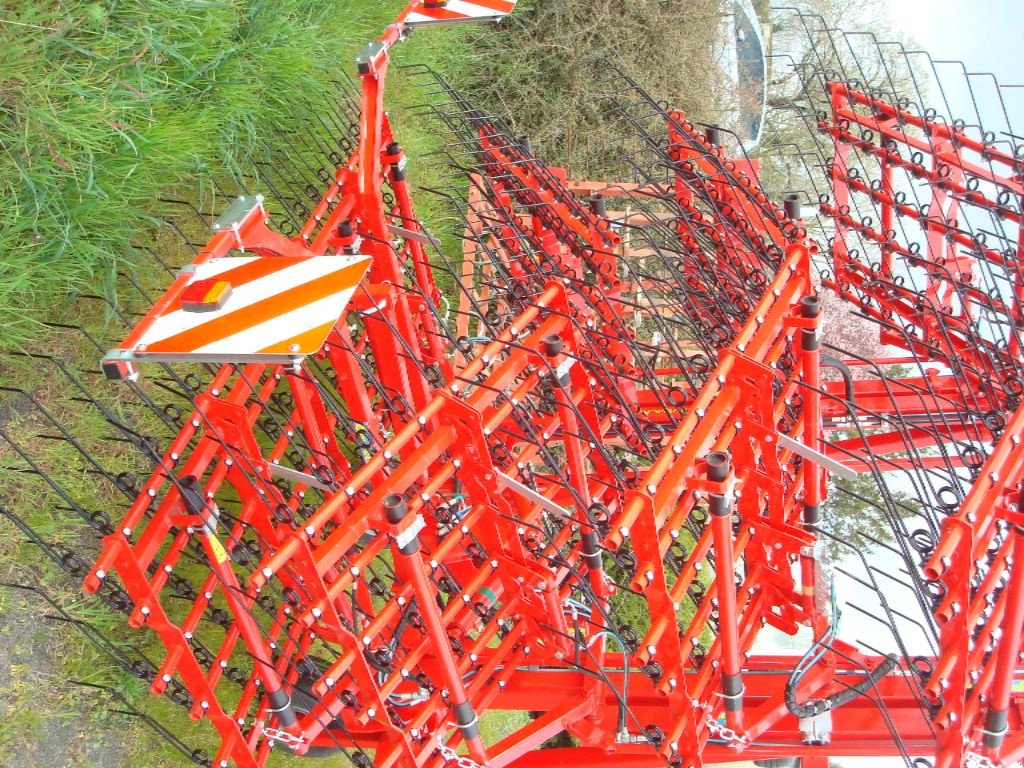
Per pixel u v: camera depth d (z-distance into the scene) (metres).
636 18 13.47
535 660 5.83
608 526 5.27
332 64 8.91
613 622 5.68
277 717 5.29
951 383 7.64
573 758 5.80
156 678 4.89
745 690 5.93
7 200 5.45
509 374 5.11
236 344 3.79
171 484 5.14
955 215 7.82
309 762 6.84
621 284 7.29
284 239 4.90
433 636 4.84
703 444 4.81
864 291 8.09
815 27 17.92
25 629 5.41
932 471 5.55
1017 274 7.18
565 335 5.58
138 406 6.33
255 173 7.51
